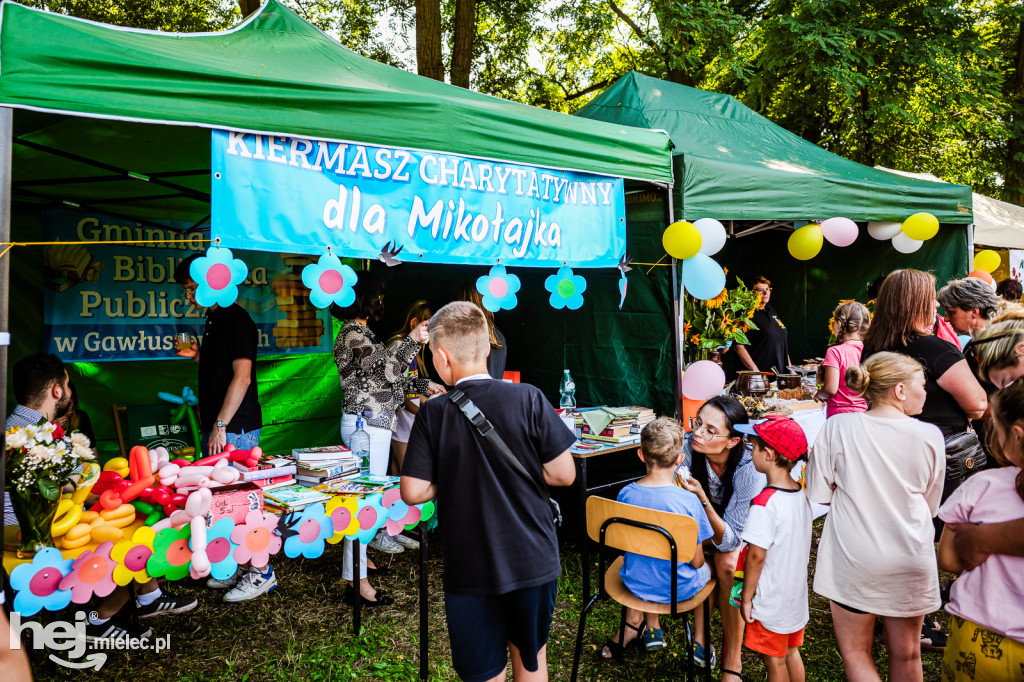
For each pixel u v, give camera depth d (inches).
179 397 179.8
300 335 231.3
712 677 115.3
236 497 102.2
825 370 139.0
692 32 400.5
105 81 85.0
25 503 87.4
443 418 82.2
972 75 401.7
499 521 79.6
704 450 114.4
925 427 87.1
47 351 180.2
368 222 110.0
